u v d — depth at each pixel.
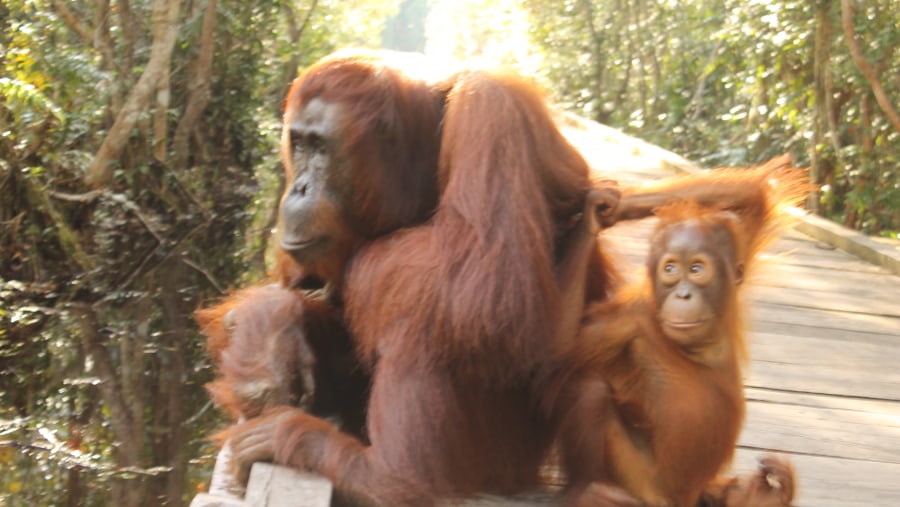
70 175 12.30
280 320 3.47
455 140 3.25
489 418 3.25
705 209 3.34
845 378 5.53
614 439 3.23
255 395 3.32
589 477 3.20
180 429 7.84
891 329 6.61
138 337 9.77
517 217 3.08
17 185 11.27
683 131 19.94
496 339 3.01
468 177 3.14
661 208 3.37
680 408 3.19
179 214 13.81
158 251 12.77
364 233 3.44
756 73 14.20
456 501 3.18
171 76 15.35
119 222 12.83
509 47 29.31
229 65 16.42
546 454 3.55
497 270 3.02
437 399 3.06
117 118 12.41
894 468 4.32
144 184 13.47
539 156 3.28
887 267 8.27
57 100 12.64
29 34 12.18
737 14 14.45
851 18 11.01
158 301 11.01
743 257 3.33
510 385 3.24
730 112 17.17
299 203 3.35
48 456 7.39
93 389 8.58
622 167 12.24
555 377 3.28
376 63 3.49
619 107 24.77
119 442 7.62
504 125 3.20
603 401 3.21
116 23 15.17
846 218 13.11
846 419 4.89
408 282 3.12
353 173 3.35
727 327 3.22
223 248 13.59
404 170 3.48
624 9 24.44
